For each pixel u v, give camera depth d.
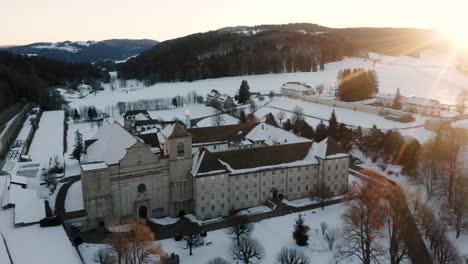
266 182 131.62
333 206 131.00
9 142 192.50
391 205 109.06
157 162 119.06
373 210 104.75
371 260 100.56
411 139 176.62
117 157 117.44
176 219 122.44
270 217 123.25
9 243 97.81
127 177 116.44
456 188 117.00
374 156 171.00
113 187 115.56
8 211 116.56
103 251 100.25
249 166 129.38
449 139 155.00
